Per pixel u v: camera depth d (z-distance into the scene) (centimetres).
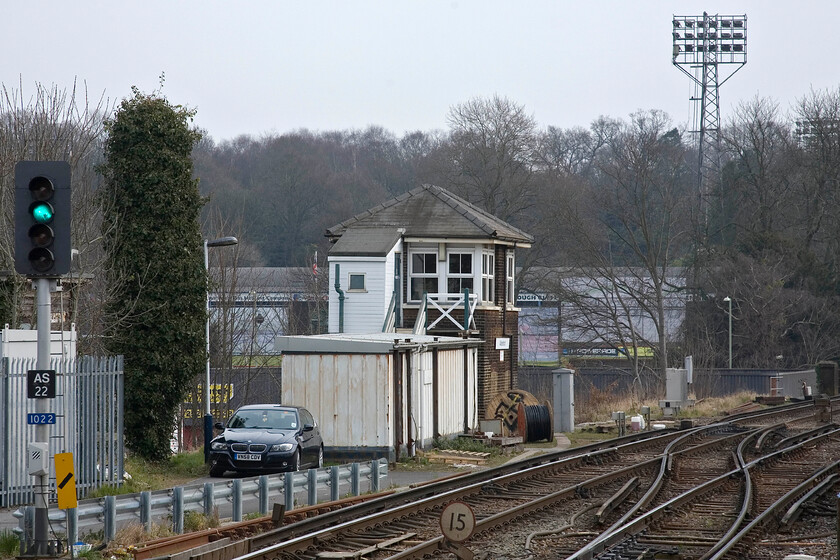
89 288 12175
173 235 10550
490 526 5909
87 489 7725
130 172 10469
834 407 18388
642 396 19400
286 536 5484
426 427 11369
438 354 11794
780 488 7719
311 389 10588
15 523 6475
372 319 14525
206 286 10819
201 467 9944
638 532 5597
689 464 9612
